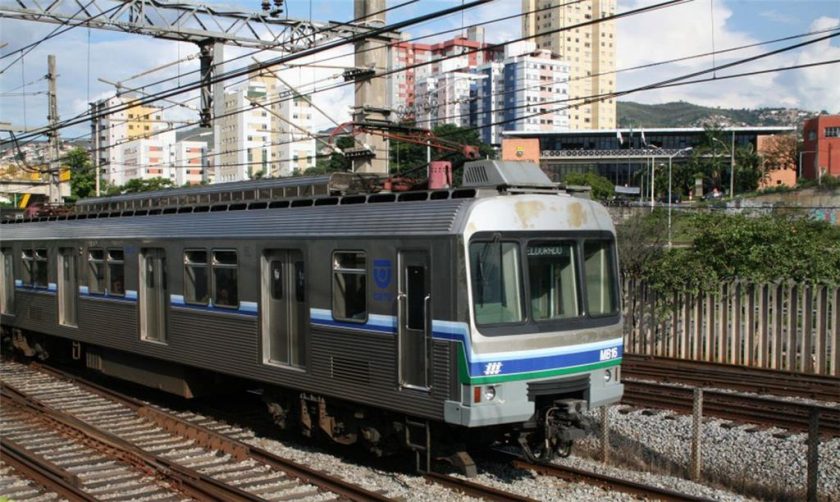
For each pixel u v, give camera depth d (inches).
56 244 669.9
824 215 1646.2
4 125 1109.7
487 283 354.3
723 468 412.8
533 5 6186.0
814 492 362.6
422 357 366.3
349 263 405.7
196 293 514.6
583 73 6092.5
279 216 455.2
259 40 721.6
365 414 408.8
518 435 382.3
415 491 362.9
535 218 373.1
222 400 588.4
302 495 352.5
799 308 708.0
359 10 733.3
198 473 376.8
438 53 5403.5
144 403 546.9
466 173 398.0
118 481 383.6
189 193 574.6
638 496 349.4
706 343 739.4
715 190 3139.8
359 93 734.5
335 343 411.5
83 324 633.6
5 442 442.3
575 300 386.9
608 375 401.4
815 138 3356.3
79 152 1419.8
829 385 604.4
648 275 793.6
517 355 357.4
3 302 764.6
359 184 471.2
